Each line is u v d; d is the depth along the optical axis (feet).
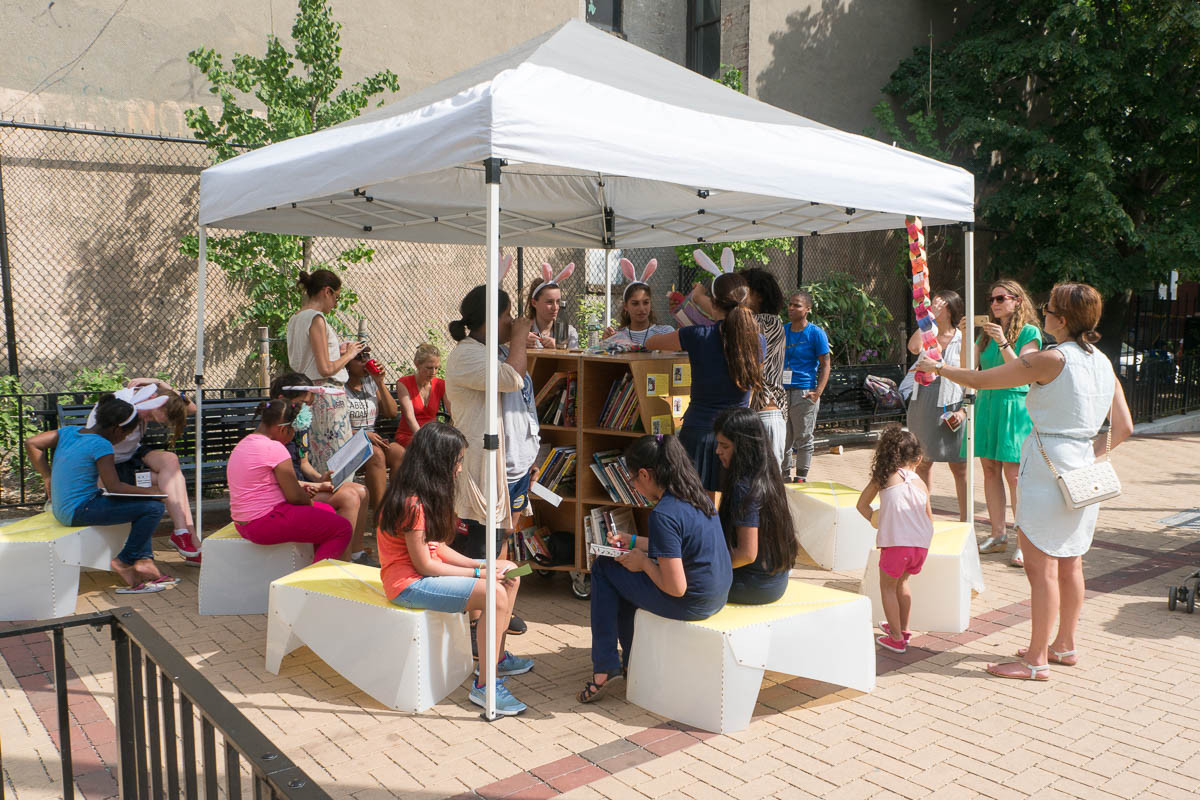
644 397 17.02
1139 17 43.06
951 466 21.98
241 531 16.76
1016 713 12.91
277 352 31.71
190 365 30.42
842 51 45.91
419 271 34.63
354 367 21.56
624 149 12.91
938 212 18.33
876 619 16.63
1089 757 11.56
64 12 27.63
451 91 15.98
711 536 12.32
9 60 26.81
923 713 12.94
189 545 19.99
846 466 33.81
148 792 7.73
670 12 46.57
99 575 19.48
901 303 48.73
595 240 26.43
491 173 11.71
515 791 10.65
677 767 11.28
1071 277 43.91
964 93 46.39
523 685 13.93
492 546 12.49
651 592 12.65
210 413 24.61
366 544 21.88
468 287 35.99
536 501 19.15
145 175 29.32
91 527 17.38
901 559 14.85
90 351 28.53
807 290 41.11
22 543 16.44
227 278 30.78
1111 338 50.24
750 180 14.48
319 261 32.01
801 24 44.16
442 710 12.98
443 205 22.02
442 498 12.82
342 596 13.33
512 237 25.72
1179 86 44.50
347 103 28.14
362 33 32.99
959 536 17.40
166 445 23.81
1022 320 20.83
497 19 36.58
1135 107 44.65
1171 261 43.11
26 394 24.22
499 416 14.87
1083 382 13.43
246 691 13.56
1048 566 13.94
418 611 12.81
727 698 12.14
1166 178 47.39
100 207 28.55
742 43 42.75
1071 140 45.39
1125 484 31.40
